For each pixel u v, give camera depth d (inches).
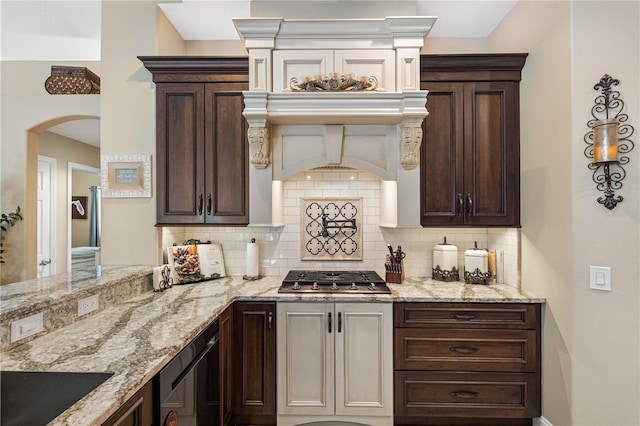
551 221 76.6
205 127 89.8
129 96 92.7
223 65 88.7
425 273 102.7
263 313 81.0
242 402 80.7
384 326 80.0
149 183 91.7
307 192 104.0
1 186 115.2
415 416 82.7
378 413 79.7
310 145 88.8
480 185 88.2
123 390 36.9
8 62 119.6
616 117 66.6
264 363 80.8
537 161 81.4
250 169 88.6
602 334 67.3
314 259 103.9
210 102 89.7
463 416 79.9
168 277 87.7
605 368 67.1
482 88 88.1
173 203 90.3
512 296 80.5
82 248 203.5
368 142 88.4
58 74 108.5
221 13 95.9
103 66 93.1
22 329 50.1
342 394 80.1
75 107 112.6
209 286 90.4
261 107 81.3
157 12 93.0
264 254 104.0
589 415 68.6
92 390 39.8
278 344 80.5
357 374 80.2
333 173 104.0
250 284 92.8
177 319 62.5
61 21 106.1
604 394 67.2
